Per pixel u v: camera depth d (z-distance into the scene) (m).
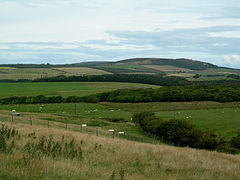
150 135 58.34
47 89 143.25
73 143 20.64
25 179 10.62
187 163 17.94
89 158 16.78
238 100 113.12
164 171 15.36
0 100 108.81
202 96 114.19
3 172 11.09
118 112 93.56
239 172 16.36
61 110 92.81
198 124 69.00
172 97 113.31
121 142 25.48
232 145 45.53
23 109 90.88
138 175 13.34
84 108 98.69
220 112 89.50
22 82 175.38
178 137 49.75
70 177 11.55
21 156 13.88
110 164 16.03
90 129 48.25
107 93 122.06
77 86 156.88
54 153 15.95
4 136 18.78
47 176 11.24
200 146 46.22
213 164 18.58
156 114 87.88
